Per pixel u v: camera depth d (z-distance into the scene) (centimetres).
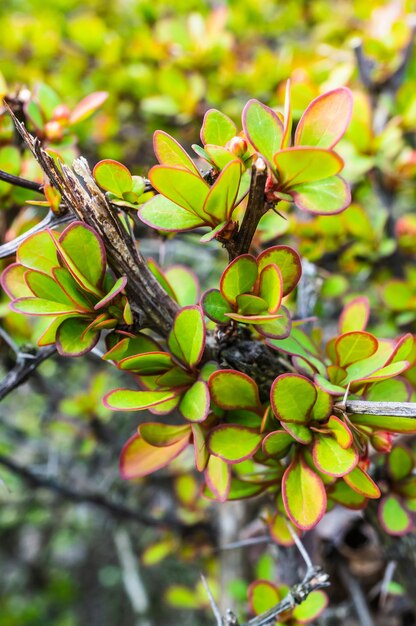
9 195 33
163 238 33
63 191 27
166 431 29
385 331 41
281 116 28
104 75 52
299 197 26
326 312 50
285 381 27
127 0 67
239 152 27
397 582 37
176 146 27
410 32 43
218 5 66
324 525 38
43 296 28
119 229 27
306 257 38
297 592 29
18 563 93
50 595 89
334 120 27
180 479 52
